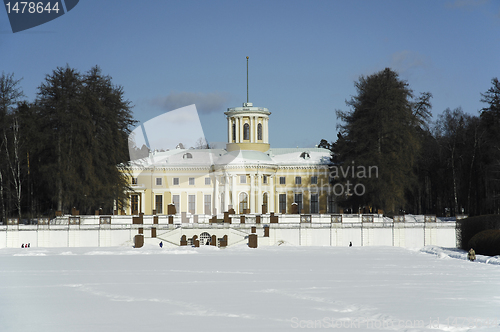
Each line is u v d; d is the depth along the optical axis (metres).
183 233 76.31
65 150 84.06
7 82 87.56
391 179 86.06
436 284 36.03
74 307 28.33
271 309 27.44
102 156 86.62
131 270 45.62
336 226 78.25
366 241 78.38
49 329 23.58
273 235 78.00
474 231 65.81
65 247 74.19
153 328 23.53
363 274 42.19
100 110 87.38
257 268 46.94
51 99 86.75
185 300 30.19
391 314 25.95
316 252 65.44
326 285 35.88
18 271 45.12
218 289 34.25
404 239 78.69
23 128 86.94
